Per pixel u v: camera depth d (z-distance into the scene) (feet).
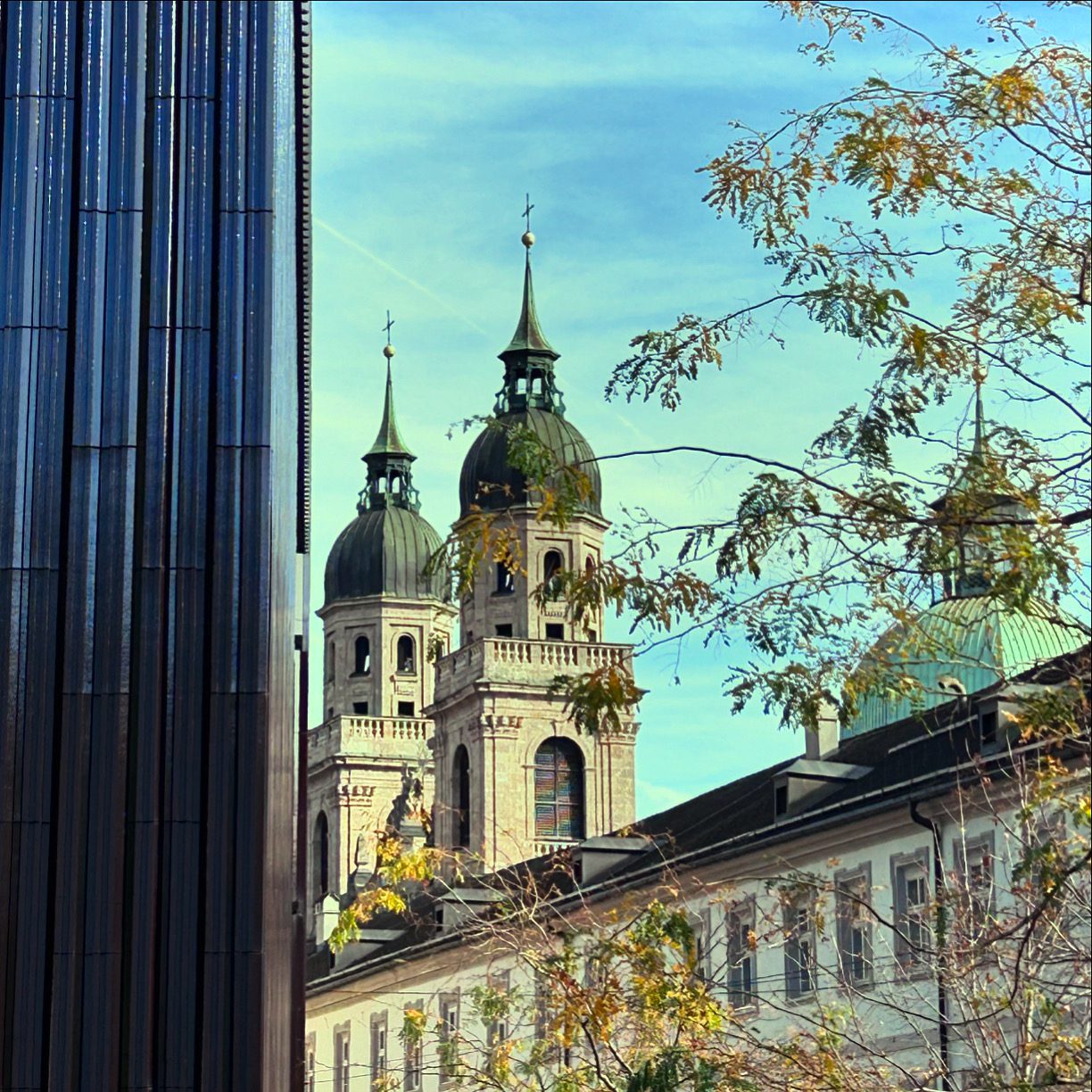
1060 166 87.45
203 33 102.53
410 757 588.09
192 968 96.43
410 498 614.34
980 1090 98.17
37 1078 94.73
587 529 505.66
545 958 117.70
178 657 98.22
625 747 501.56
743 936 167.73
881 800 211.41
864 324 86.02
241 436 99.96
